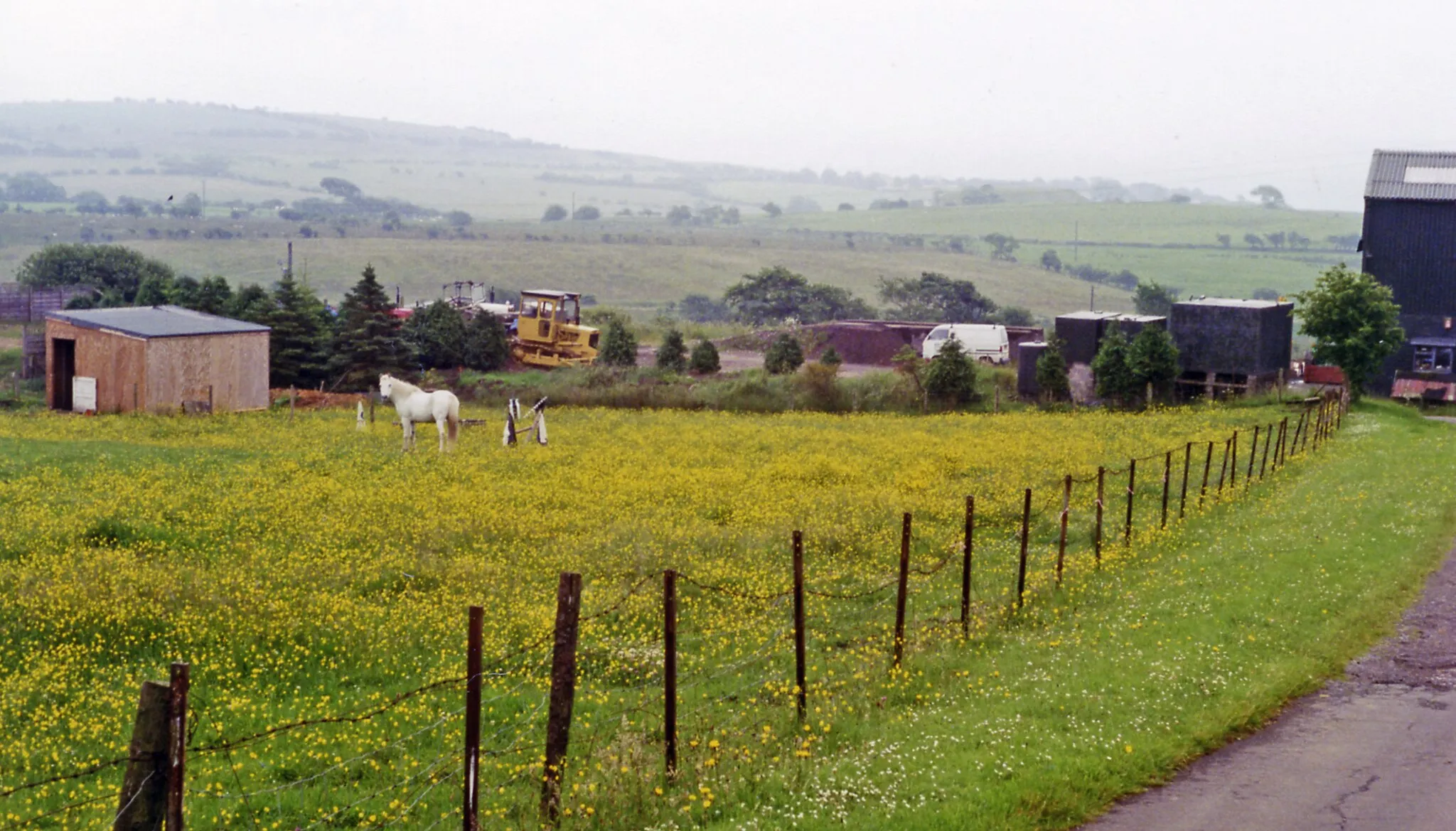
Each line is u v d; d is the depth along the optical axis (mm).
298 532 25203
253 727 14055
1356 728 13141
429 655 17172
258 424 46875
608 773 11320
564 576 10922
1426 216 64188
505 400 57469
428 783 12242
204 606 18969
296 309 64562
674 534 24594
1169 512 27688
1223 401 54344
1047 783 11156
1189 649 15508
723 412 54375
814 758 11977
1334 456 36281
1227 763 12156
